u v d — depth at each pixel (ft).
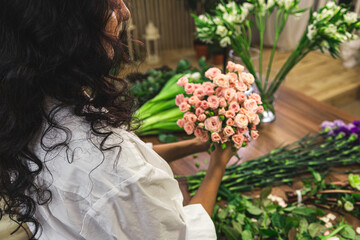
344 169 3.86
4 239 2.41
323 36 3.73
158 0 12.91
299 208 3.17
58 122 1.72
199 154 4.17
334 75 10.89
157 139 4.51
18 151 1.71
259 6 3.97
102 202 1.73
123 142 1.82
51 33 1.46
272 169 3.77
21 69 1.49
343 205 3.29
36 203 1.92
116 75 2.08
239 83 2.62
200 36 4.21
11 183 1.88
